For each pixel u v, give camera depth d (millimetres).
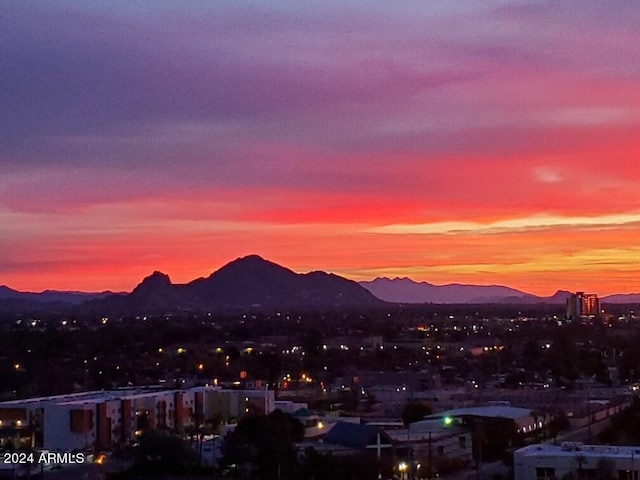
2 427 169000
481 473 138875
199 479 132250
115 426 172625
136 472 137125
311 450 137125
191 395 192000
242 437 141125
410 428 162000
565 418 188250
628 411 176500
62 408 166125
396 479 131250
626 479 119312
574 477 118938
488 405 197875
